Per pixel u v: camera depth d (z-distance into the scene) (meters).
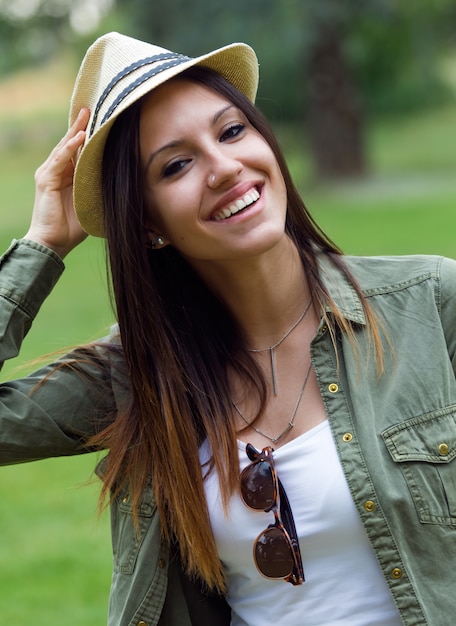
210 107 2.38
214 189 2.36
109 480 2.50
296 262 2.53
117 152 2.45
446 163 24.41
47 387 2.61
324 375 2.42
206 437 2.49
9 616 4.78
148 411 2.48
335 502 2.31
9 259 2.70
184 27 20.22
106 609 4.82
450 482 2.27
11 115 39.38
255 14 20.02
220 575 2.43
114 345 2.67
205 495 2.43
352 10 20.59
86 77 2.60
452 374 2.35
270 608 2.41
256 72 2.59
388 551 2.26
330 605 2.34
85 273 14.12
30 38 25.50
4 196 24.66
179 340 2.54
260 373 2.49
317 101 22.97
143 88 2.35
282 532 2.31
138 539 2.50
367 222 16.44
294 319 2.53
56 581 5.16
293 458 2.36
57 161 2.69
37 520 6.03
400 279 2.47
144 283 2.48
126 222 2.45
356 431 2.33
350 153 22.97
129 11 21.05
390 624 2.31
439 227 15.06
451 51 35.06
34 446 2.60
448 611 2.22
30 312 2.68
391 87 32.56
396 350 2.38
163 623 2.53
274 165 2.41
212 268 2.52
